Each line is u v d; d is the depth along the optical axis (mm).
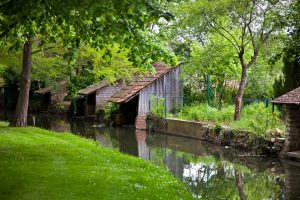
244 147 19203
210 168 15812
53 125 32344
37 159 11656
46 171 9938
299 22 8984
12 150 13031
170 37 23531
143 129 29297
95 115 36188
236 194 12047
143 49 10242
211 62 25094
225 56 24562
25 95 20828
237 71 28406
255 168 15750
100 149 14875
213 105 27469
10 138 16047
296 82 21234
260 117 19406
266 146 18078
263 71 29266
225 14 21391
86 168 10750
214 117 24047
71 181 9039
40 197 7629
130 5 5789
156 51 10766
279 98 17125
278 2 18922
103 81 38031
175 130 25875
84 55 20125
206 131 22688
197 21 21719
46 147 14109
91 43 11219
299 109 17062
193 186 12969
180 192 9742
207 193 12117
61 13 7332
